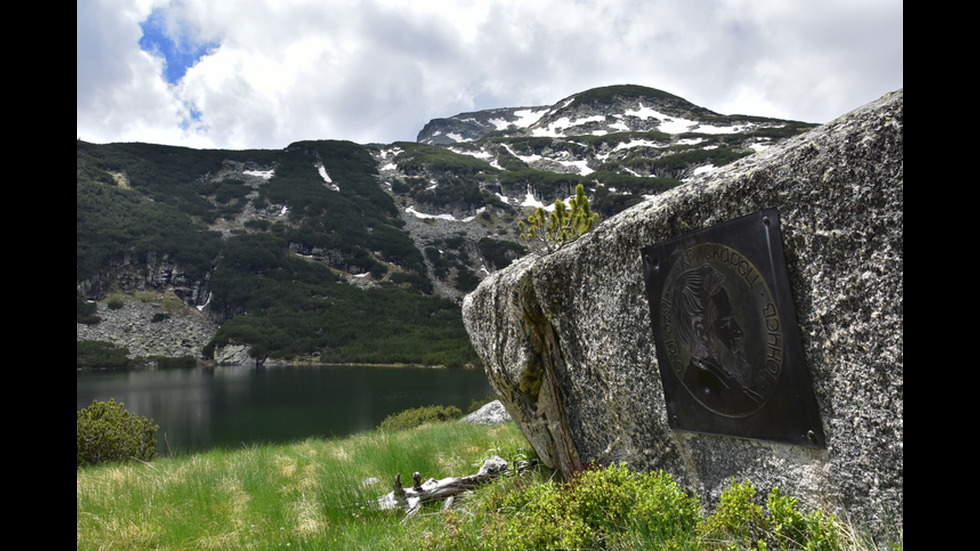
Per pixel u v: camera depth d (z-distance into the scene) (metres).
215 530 4.34
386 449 6.41
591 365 3.28
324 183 171.88
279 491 5.32
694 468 2.64
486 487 4.17
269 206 149.88
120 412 10.49
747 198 2.16
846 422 1.88
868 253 1.76
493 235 155.62
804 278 1.97
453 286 132.50
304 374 70.50
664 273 2.63
